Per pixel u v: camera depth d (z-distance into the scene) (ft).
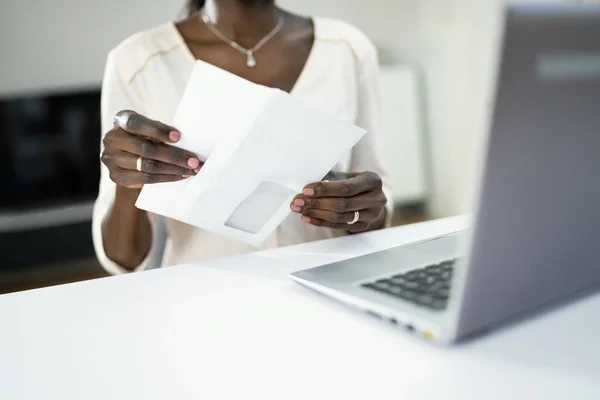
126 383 1.89
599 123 1.82
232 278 2.80
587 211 1.97
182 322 2.33
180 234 4.13
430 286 2.34
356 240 3.38
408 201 13.12
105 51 11.40
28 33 10.86
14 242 10.70
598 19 1.70
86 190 11.55
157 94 4.12
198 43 4.25
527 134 1.67
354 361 1.96
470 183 1.69
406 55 13.34
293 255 3.14
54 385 1.90
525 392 1.73
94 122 11.45
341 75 4.42
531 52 1.58
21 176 11.07
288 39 4.39
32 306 2.55
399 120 12.66
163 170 2.92
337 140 2.99
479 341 2.03
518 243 1.84
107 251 3.91
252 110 2.77
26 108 10.96
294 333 2.19
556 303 2.29
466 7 11.72
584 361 1.89
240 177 2.95
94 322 2.37
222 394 1.80
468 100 11.96
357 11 13.07
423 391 1.76
